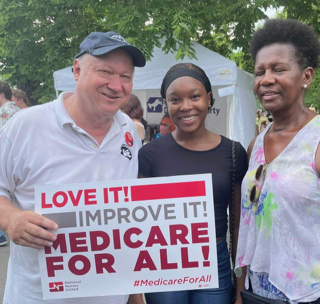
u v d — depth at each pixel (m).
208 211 1.66
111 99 1.65
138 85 6.18
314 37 1.57
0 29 7.51
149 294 1.92
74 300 1.69
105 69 1.62
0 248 4.82
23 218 1.50
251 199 1.63
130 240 1.65
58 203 1.63
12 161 1.67
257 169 1.62
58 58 7.55
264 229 1.54
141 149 1.98
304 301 1.43
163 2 5.66
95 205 1.65
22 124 1.65
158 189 1.66
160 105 7.46
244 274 1.88
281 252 1.47
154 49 6.41
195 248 1.66
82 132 1.67
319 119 1.48
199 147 1.92
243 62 8.70
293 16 7.34
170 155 1.92
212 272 1.66
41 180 1.66
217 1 6.04
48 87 8.08
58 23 7.43
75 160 1.68
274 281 1.49
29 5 7.22
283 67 1.54
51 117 1.69
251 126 7.14
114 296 1.77
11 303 1.74
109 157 1.75
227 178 1.86
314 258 1.42
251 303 1.62
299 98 1.58
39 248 1.56
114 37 1.65
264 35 1.61
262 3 5.84
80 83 1.66
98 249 1.65
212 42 8.54
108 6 6.49
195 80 1.86
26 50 7.70
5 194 1.68
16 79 8.59
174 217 1.66
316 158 1.41
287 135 1.57
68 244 1.64
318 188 1.40
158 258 1.66
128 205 1.65
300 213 1.43
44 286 1.63
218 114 7.29
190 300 1.92
